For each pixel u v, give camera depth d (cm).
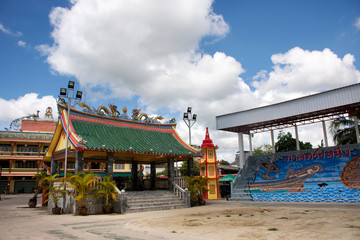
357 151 2972
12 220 1661
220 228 1215
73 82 2373
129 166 6188
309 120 3506
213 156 3625
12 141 5672
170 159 2684
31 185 5794
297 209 1933
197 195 2608
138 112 2869
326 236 964
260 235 1027
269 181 3256
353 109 3098
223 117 3825
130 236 1066
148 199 2288
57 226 1373
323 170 3009
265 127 3909
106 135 2428
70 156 2402
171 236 1057
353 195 2486
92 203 1997
